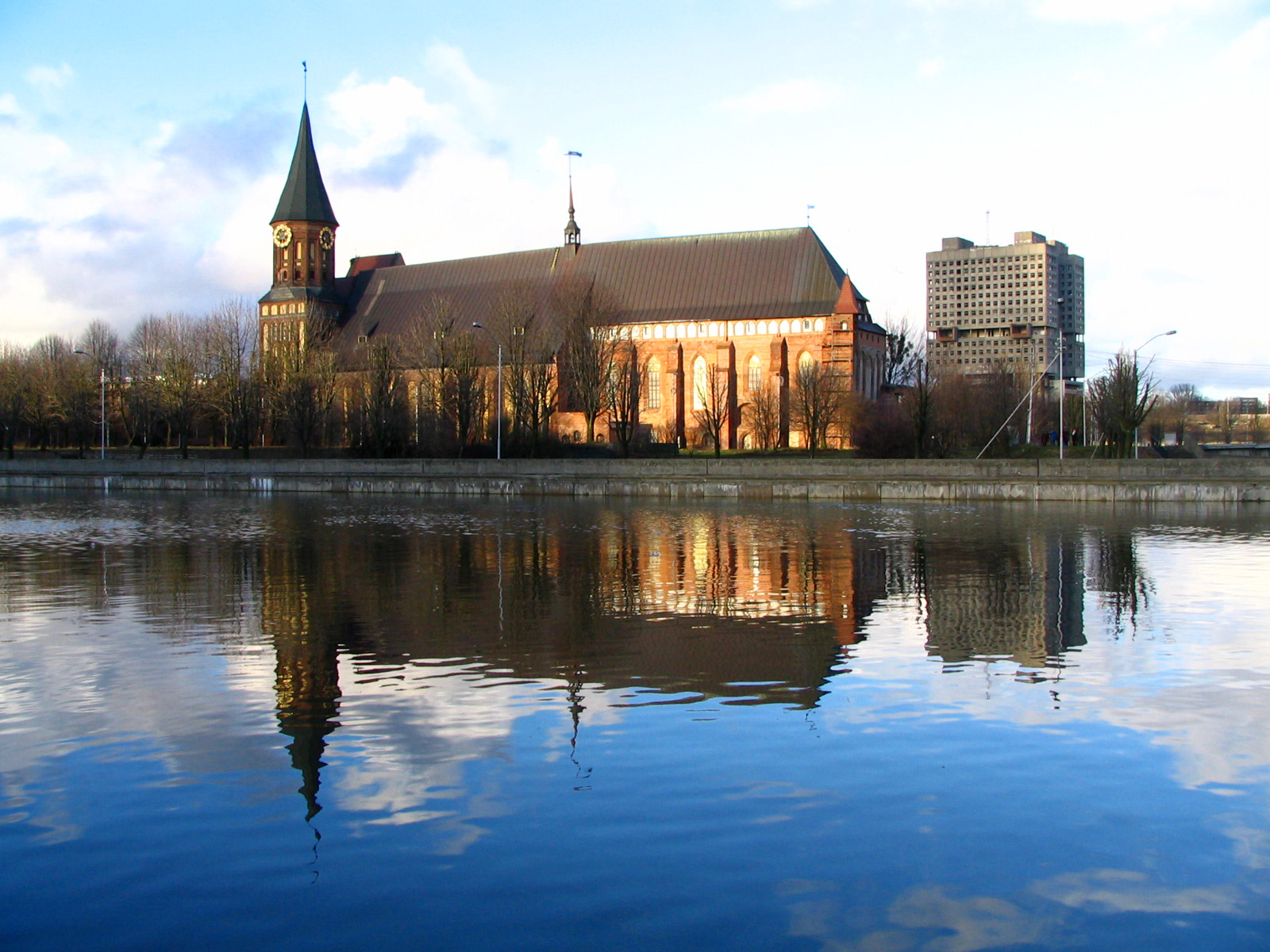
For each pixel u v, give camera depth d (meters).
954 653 21.52
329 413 116.81
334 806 13.29
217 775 14.34
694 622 25.02
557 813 13.03
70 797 13.62
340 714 17.09
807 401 117.19
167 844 12.28
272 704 17.67
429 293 146.88
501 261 144.75
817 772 14.35
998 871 11.59
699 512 59.81
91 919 10.73
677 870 11.61
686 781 14.02
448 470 88.19
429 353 109.25
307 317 135.25
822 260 127.62
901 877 11.46
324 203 149.75
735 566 35.03
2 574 33.56
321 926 10.56
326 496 77.56
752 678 19.44
